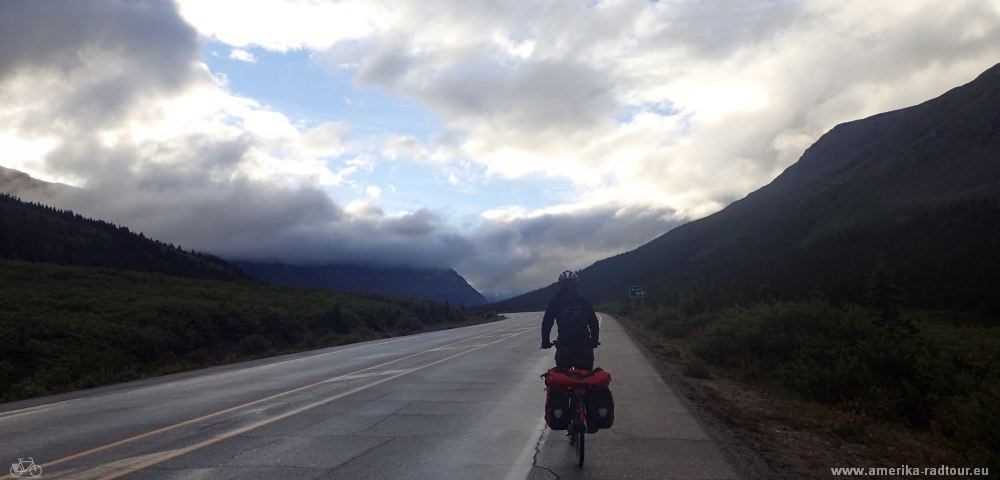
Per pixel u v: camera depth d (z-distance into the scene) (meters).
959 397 8.91
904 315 50.00
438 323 61.75
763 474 6.11
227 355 25.81
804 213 192.75
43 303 26.17
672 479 5.89
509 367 16.62
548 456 6.82
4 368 16.84
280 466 6.44
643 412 9.59
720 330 17.86
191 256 107.69
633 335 32.38
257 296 43.97
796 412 10.13
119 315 25.94
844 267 72.00
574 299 6.96
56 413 10.38
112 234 94.12
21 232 73.06
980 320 45.03
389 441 7.63
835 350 12.31
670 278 143.25
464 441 7.61
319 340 32.50
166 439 7.87
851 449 7.61
